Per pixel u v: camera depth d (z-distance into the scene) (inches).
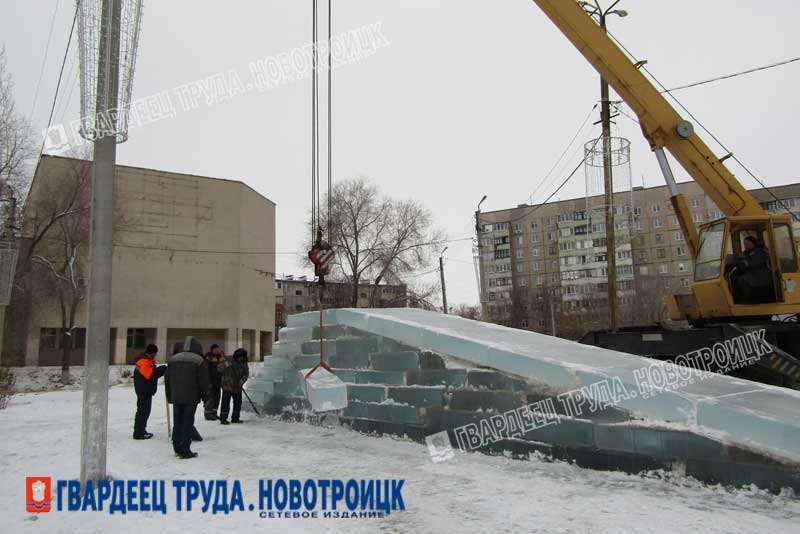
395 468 243.9
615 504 181.3
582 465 228.7
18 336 1517.0
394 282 1727.4
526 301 2511.1
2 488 229.8
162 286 1847.9
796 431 177.8
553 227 2795.3
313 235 321.7
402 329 310.0
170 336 1893.5
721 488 191.6
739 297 407.2
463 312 2878.9
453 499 195.2
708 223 430.6
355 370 342.0
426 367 295.4
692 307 452.1
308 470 245.8
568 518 170.4
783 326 390.3
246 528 173.9
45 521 185.9
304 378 279.0
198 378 287.6
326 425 361.4
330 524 175.3
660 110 452.8
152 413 519.8
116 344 1738.4
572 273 2507.4
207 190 1988.2
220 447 307.7
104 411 227.0
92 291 229.1
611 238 691.4
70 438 356.8
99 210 230.5
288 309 3462.1
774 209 1620.3
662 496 188.7
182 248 1907.0
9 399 721.0
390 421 312.5
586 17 458.9
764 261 404.2
